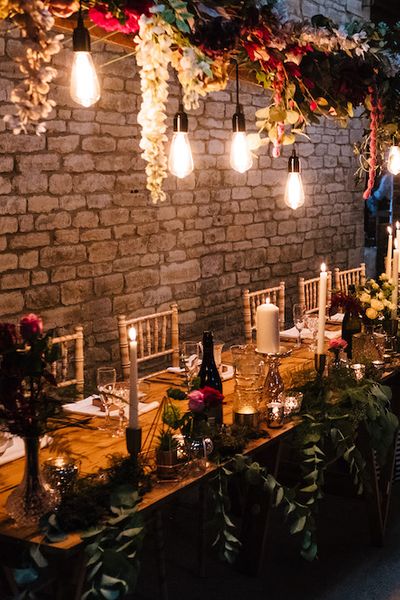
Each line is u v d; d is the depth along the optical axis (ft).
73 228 16.26
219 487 8.55
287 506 9.43
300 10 22.81
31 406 7.11
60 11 7.34
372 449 11.95
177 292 19.34
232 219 21.13
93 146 16.55
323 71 11.57
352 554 12.15
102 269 17.06
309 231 24.56
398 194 30.35
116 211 17.29
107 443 9.12
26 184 15.16
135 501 7.32
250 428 9.56
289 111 10.75
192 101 8.53
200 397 8.30
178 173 9.41
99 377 9.55
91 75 7.49
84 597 6.74
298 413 10.19
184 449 8.27
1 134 14.57
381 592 11.04
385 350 13.39
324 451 12.52
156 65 8.02
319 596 10.85
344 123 12.22
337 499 14.10
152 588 10.87
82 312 16.63
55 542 6.76
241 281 21.66
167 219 18.81
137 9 7.87
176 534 12.47
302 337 14.69
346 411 10.50
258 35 9.68
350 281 20.77
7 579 9.16
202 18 8.75
